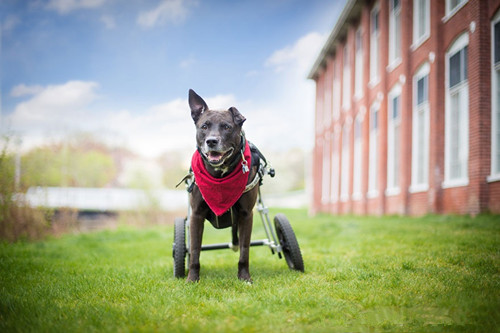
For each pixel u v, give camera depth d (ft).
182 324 10.01
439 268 15.48
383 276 14.42
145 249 27.63
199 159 14.47
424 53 40.45
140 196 58.03
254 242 17.53
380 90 50.57
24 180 34.17
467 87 33.63
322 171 81.97
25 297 13.01
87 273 17.87
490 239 20.25
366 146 55.52
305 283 14.03
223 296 12.66
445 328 9.68
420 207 41.11
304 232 33.53
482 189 30.86
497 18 30.19
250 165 14.40
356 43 61.36
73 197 45.73
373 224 34.12
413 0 43.57
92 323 10.21
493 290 11.91
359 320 10.39
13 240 32.71
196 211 15.06
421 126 42.14
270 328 9.70
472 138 31.86
